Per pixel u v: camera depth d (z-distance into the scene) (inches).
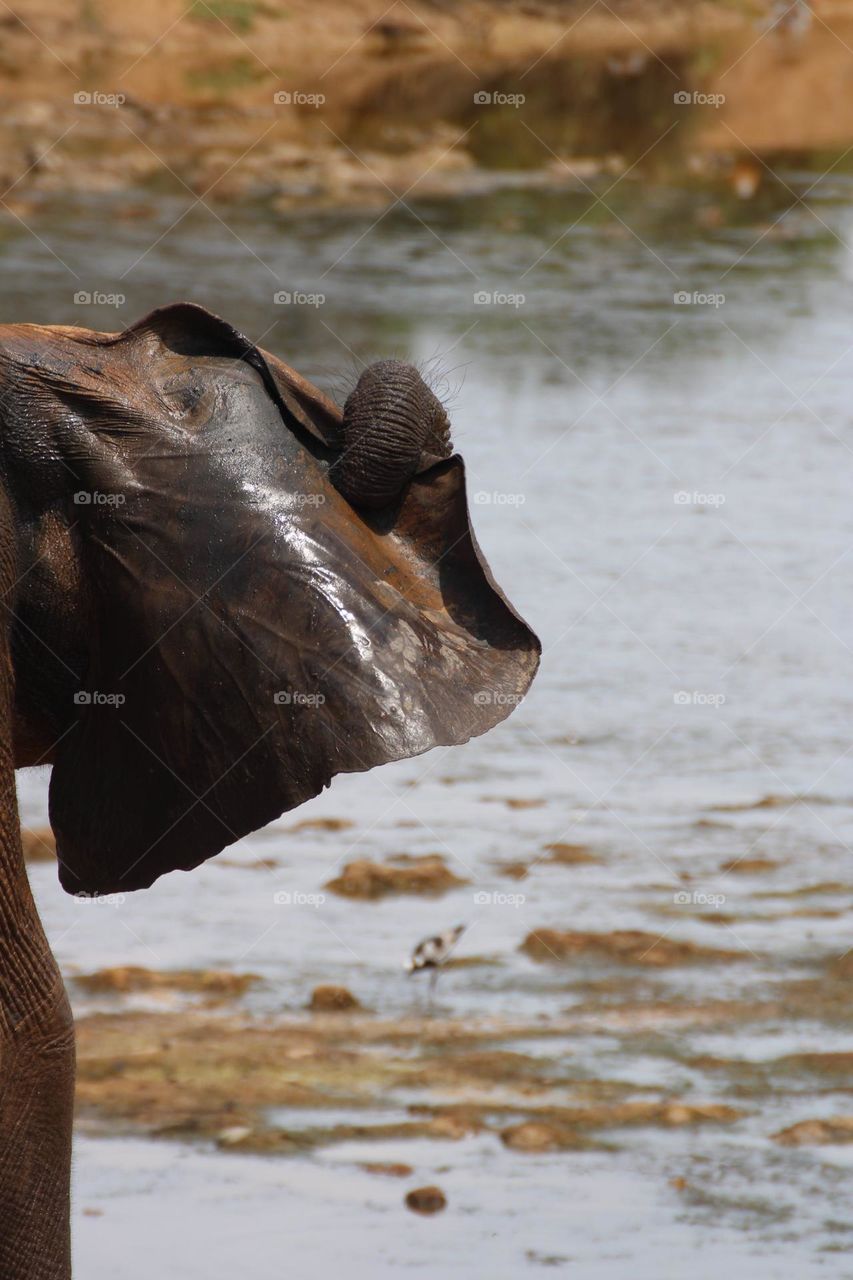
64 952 1107.9
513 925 1162.0
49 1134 613.0
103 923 1152.8
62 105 4350.4
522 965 1107.9
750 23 6968.5
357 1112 937.5
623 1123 932.0
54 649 640.4
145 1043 997.8
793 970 1106.1
